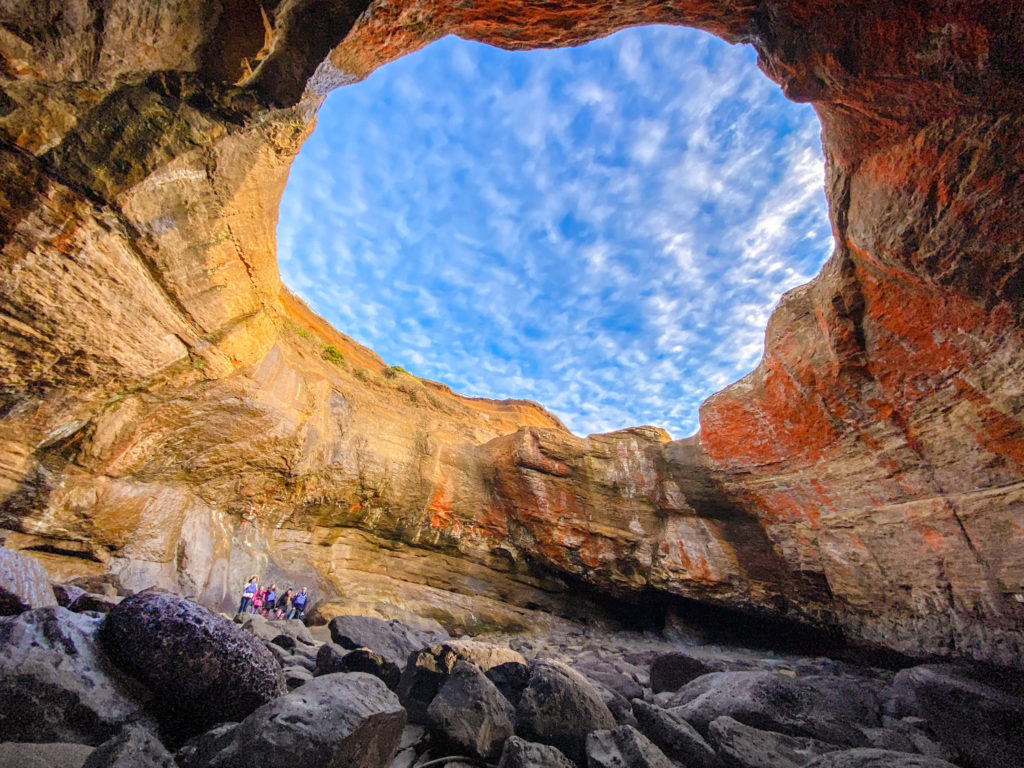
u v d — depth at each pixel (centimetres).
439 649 488
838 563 1284
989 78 536
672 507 1706
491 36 686
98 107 504
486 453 1911
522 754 328
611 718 433
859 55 593
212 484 1112
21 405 700
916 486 1040
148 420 902
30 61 416
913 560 1066
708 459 1645
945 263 733
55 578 777
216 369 966
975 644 920
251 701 304
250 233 840
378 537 1534
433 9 597
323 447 1384
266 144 681
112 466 877
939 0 503
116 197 582
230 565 1098
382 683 322
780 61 660
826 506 1295
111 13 413
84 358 709
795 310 1268
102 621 317
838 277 1013
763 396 1394
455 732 356
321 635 969
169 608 306
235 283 895
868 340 1016
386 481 1538
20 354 639
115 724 263
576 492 1777
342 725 246
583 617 1727
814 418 1239
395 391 1983
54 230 557
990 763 450
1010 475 853
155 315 764
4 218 519
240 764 220
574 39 700
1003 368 791
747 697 521
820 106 761
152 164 579
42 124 483
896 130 673
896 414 1028
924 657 1025
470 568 1650
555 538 1709
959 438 923
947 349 870
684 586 1566
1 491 719
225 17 473
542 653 1233
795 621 1401
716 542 1602
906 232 748
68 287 617
